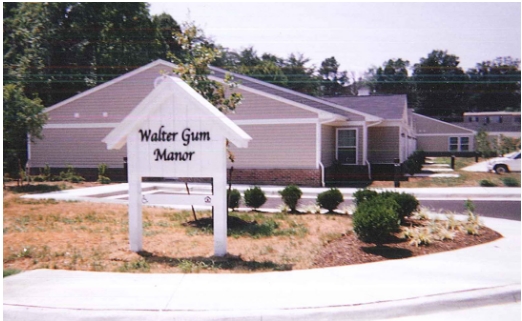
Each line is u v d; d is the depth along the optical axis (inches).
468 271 293.7
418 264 311.6
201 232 401.7
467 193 728.3
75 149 993.5
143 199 334.6
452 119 2249.0
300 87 2301.9
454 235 389.7
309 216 484.1
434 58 2247.8
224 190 324.8
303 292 252.8
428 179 946.1
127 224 429.4
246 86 884.0
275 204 626.8
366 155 945.5
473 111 2246.6
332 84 2411.4
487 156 1744.6
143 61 1398.9
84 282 270.2
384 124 1013.2
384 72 2306.8
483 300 250.2
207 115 322.3
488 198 706.2
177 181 936.9
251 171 872.9
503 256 332.8
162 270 296.4
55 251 334.0
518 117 2108.8
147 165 332.5
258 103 864.9
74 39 1331.2
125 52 1360.7
